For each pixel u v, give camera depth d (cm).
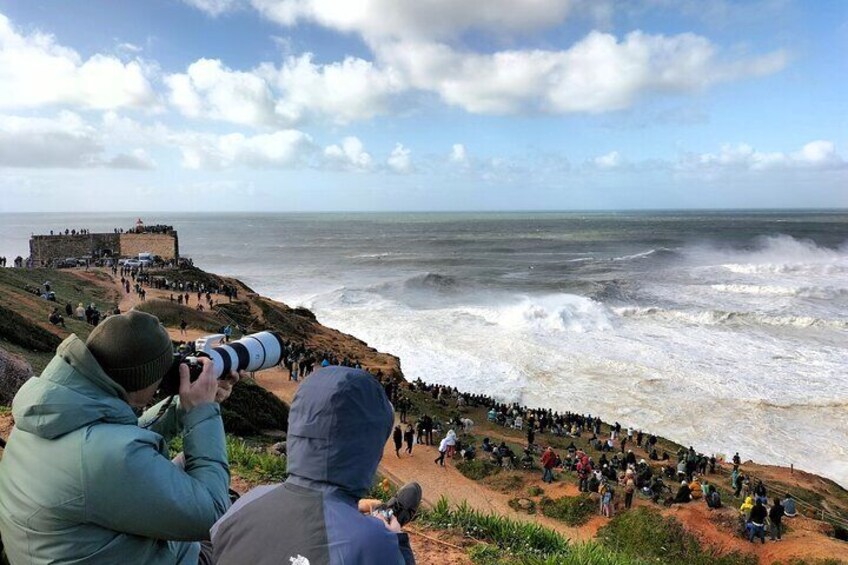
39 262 5672
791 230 15025
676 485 2003
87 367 187
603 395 3119
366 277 8175
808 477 2194
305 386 177
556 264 9338
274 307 4197
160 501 180
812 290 5812
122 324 192
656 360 3600
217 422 229
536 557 581
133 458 179
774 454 2481
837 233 13775
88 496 174
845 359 3575
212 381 234
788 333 4256
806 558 1336
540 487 1839
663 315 4856
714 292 6084
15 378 944
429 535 632
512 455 2038
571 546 660
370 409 170
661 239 13462
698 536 1462
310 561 151
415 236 16825
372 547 154
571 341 4078
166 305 3309
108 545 181
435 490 1780
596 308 5053
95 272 4872
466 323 4688
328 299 6006
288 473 173
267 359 273
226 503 210
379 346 4128
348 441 164
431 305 5662
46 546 178
